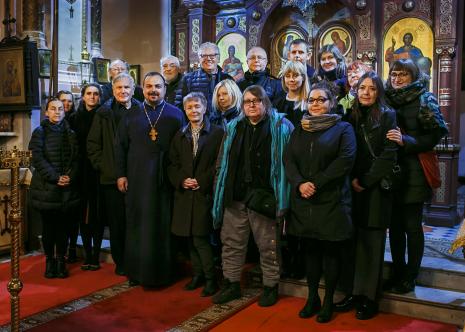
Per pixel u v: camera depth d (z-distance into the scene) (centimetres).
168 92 430
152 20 828
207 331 299
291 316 321
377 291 321
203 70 414
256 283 378
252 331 299
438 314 315
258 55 392
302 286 357
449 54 587
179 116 388
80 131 431
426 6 617
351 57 687
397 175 307
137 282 386
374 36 635
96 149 400
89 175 425
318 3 684
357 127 317
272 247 337
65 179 402
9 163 242
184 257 419
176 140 367
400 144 307
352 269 325
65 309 335
